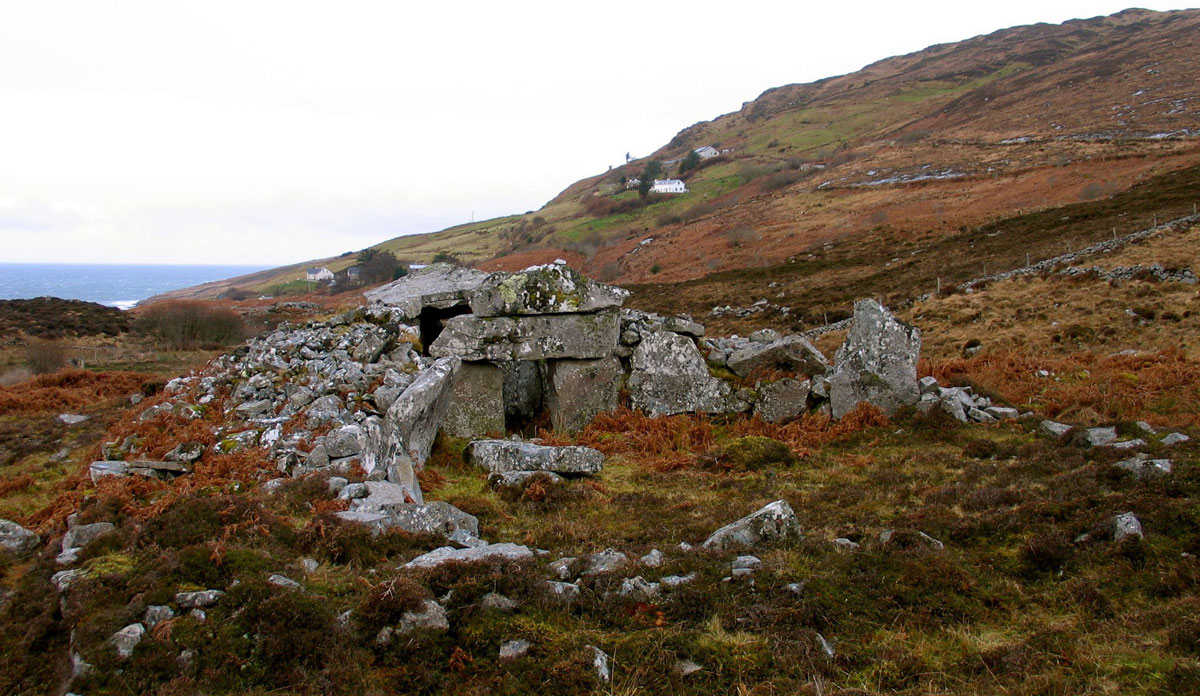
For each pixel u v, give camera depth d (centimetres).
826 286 4756
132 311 5128
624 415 1377
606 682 496
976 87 15312
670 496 976
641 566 663
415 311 1505
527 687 496
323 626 539
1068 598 591
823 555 687
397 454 958
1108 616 558
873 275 4747
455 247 13175
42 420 1689
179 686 489
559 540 794
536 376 1594
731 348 1622
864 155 11144
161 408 1148
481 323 1351
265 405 1127
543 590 606
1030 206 5597
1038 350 2367
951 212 6262
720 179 13188
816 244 6488
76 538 728
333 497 833
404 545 718
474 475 1081
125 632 523
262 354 1303
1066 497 812
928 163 8938
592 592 612
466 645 542
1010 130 9481
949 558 662
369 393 1174
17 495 1031
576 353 1384
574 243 10331
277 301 7531
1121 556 634
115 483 895
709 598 591
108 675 497
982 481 940
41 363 3067
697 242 8162
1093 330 2431
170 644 520
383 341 1312
